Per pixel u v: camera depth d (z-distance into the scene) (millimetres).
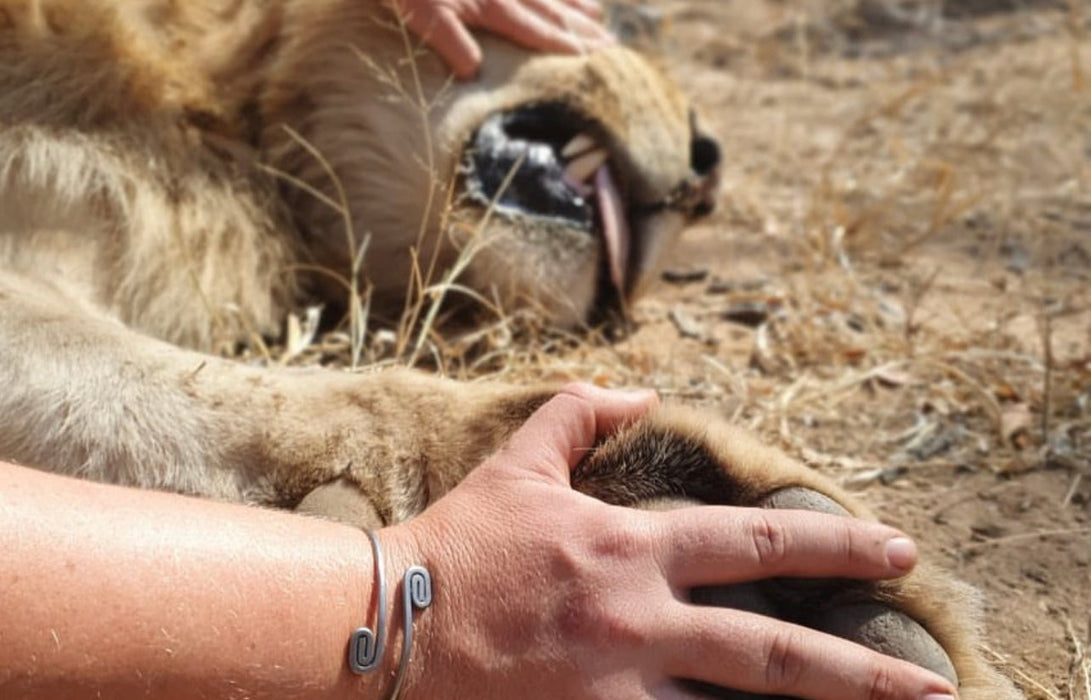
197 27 806
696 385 848
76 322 601
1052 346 923
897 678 442
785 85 1568
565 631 456
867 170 1300
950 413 829
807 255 1072
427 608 467
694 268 1073
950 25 1741
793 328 931
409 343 835
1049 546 697
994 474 762
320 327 855
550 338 862
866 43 1698
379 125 815
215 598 442
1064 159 1318
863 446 793
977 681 476
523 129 830
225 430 580
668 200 857
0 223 695
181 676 434
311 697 452
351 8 809
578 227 824
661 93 858
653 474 513
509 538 473
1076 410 827
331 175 804
